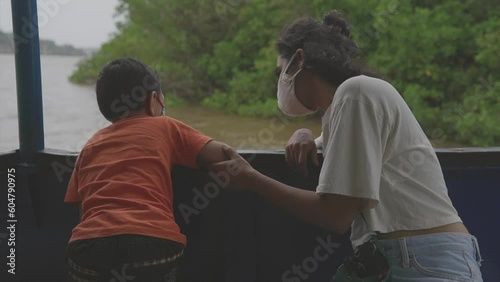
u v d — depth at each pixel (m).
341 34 1.71
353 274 1.58
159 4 6.48
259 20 6.48
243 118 5.42
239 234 2.04
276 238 2.06
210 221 2.04
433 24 7.27
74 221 2.08
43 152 2.02
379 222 1.51
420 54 7.21
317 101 1.67
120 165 1.65
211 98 5.88
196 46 6.50
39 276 2.13
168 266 1.56
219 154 1.74
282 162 1.98
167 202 1.65
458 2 7.54
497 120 6.38
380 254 1.50
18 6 1.92
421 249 1.49
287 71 1.70
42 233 2.10
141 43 6.34
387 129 1.49
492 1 7.46
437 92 7.05
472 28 7.30
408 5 7.54
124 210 1.57
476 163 1.99
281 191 1.60
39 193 2.07
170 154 1.73
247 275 2.05
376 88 1.51
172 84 6.11
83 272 1.55
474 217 2.04
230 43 6.45
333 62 1.62
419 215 1.51
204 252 2.06
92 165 1.69
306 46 1.65
